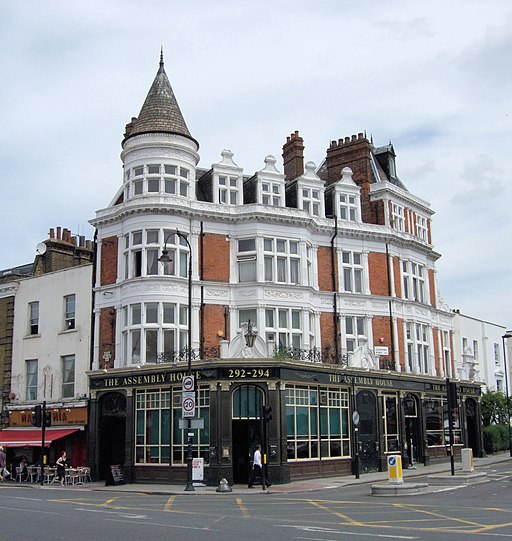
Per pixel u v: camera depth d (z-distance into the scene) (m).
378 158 47.34
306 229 38.66
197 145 38.19
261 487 29.09
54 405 37.75
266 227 37.41
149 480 32.53
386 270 41.84
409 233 44.00
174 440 32.12
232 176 38.56
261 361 30.98
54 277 40.22
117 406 34.91
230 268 36.94
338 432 34.66
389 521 15.94
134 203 35.69
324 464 33.31
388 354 40.53
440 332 46.28
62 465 33.88
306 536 13.32
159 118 37.00
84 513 18.25
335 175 45.03
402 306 42.44
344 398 35.50
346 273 40.59
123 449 35.34
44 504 21.34
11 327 41.56
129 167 36.88
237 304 36.47
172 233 33.31
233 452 32.03
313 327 38.25
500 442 50.78
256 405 31.25
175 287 35.06
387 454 37.47
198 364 31.44
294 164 43.22
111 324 36.34
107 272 37.19
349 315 39.72
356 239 41.06
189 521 16.27
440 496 22.75
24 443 36.09
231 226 37.44
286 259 37.66
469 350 49.09
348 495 24.66
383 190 43.03
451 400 30.45
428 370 43.78
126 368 34.06
